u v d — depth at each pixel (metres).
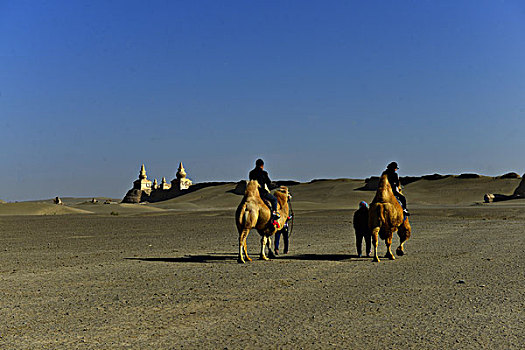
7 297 11.93
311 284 13.18
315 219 47.88
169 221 48.34
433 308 10.40
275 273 15.06
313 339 8.42
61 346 8.21
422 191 153.25
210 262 17.84
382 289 12.41
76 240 28.19
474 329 8.89
